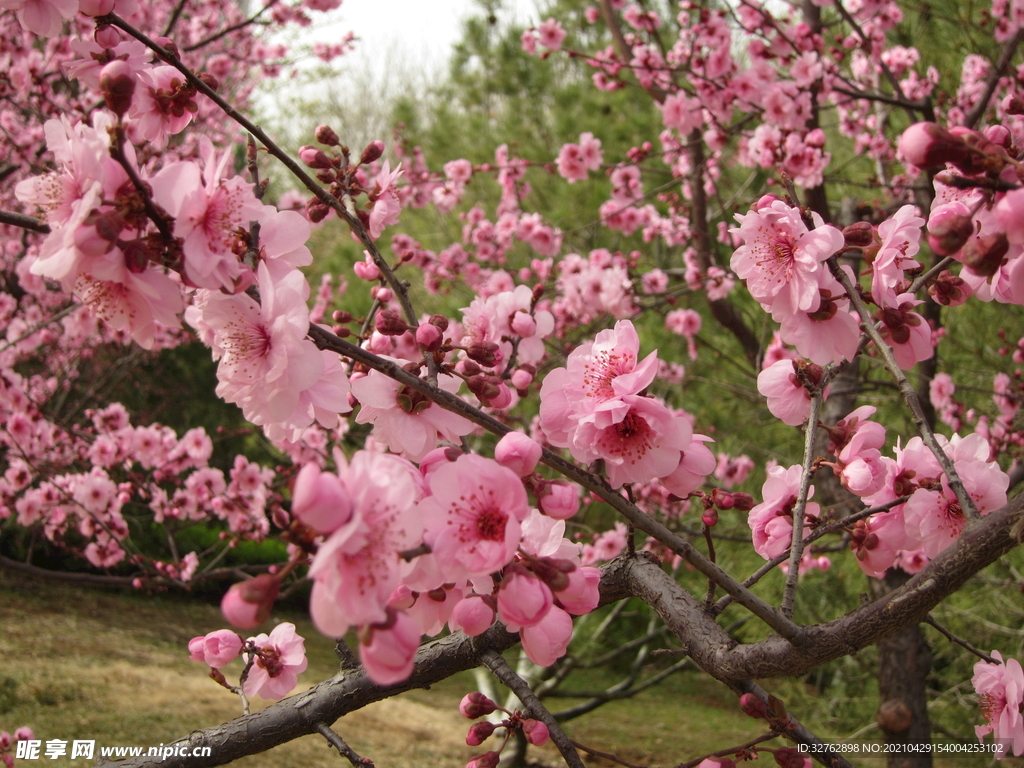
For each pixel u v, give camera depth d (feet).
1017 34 13.64
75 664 22.71
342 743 4.96
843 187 20.26
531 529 3.81
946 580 3.86
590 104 26.37
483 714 4.97
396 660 2.80
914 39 18.69
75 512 17.46
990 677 5.10
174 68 5.29
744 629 17.97
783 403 5.12
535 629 3.65
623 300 15.65
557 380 4.13
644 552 5.32
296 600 34.55
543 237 18.70
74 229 3.24
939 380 14.16
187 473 23.25
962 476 4.93
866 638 3.92
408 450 4.19
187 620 31.32
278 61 23.03
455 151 28.19
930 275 4.93
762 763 18.24
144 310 3.66
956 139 3.35
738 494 5.01
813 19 15.60
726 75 15.03
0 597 28.76
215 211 3.60
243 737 5.03
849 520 4.71
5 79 16.35
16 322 18.62
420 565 3.25
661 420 3.86
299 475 2.71
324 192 5.41
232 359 3.83
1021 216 3.30
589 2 29.73
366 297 20.59
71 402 27.27
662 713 27.22
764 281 4.62
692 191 16.74
